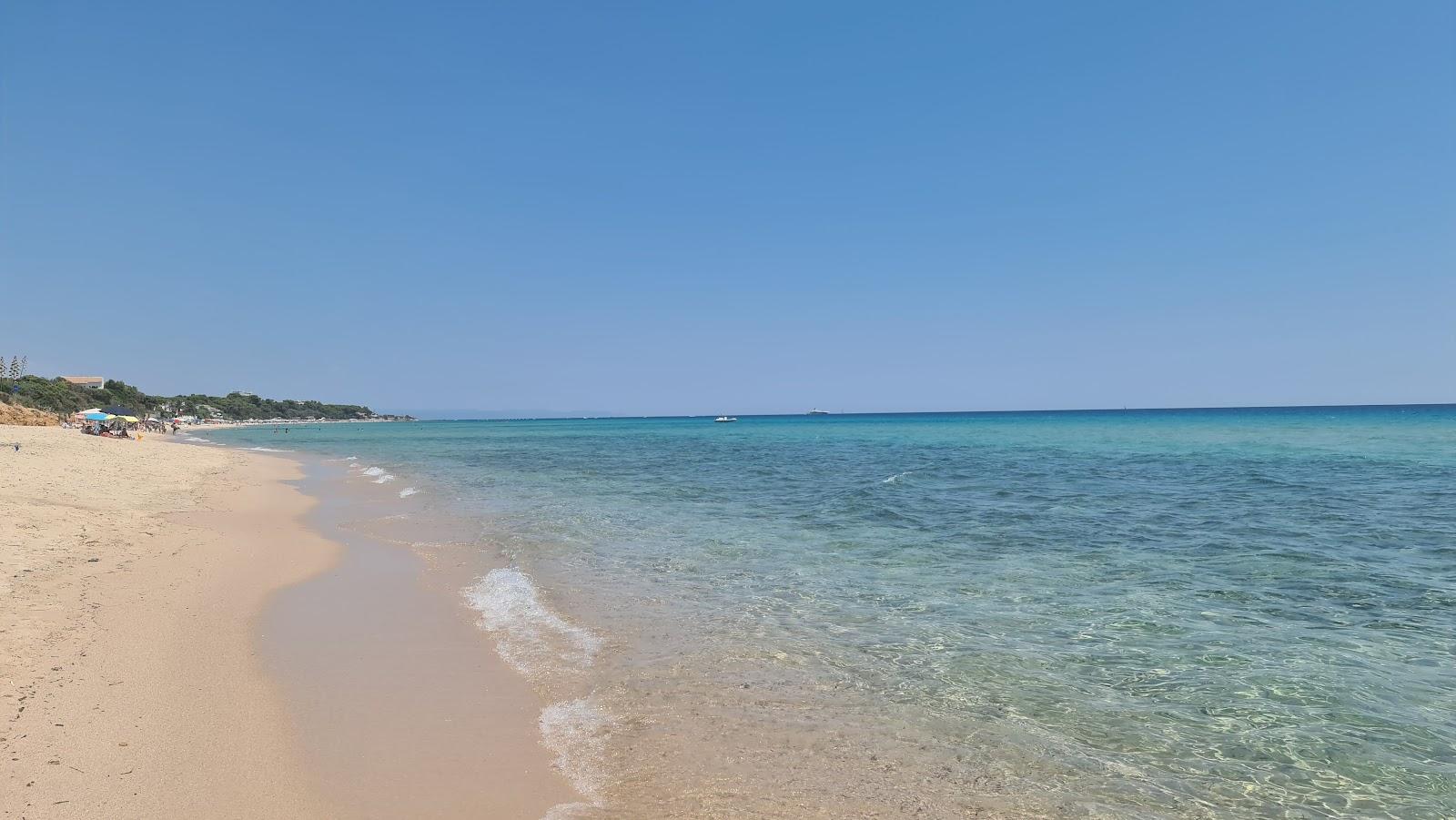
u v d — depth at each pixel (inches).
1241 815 215.0
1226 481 1105.4
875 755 248.5
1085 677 320.2
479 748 251.3
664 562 562.3
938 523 746.2
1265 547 601.3
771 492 1044.5
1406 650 351.6
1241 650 354.0
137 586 443.2
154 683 297.1
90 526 611.5
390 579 508.1
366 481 1266.0
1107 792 226.7
